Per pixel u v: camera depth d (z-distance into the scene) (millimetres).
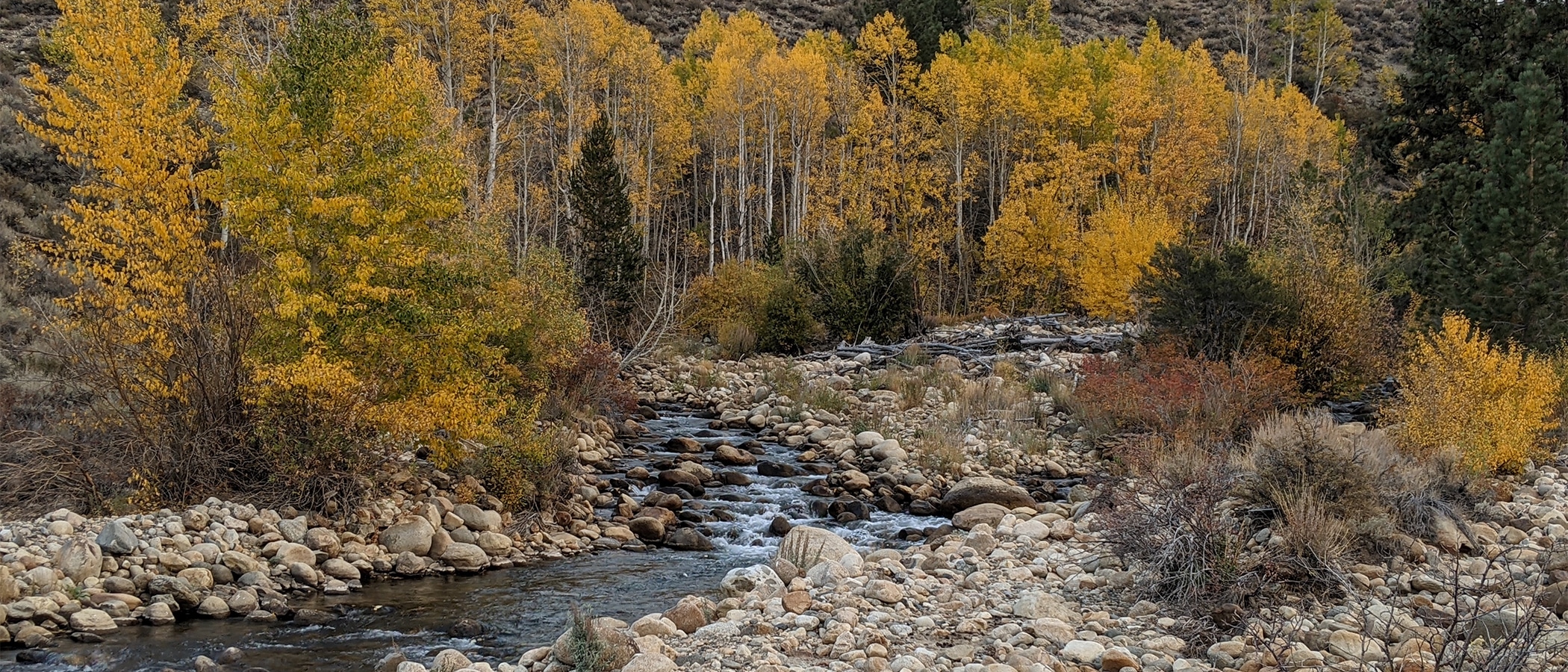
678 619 6754
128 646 7090
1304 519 6988
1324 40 55531
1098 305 29250
